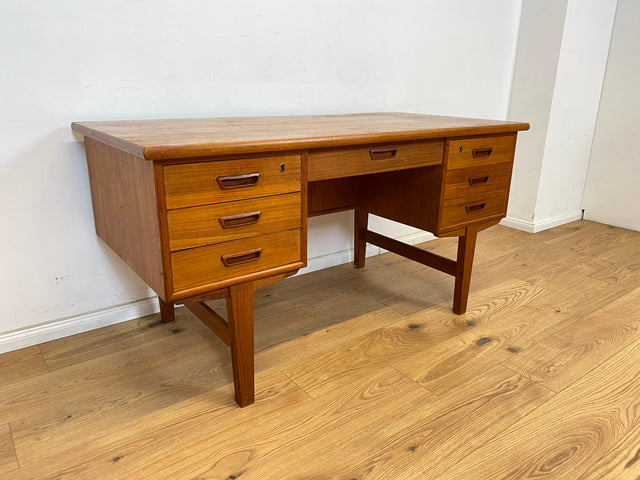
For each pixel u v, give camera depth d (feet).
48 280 5.34
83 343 5.47
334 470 3.73
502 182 6.11
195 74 5.67
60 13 4.68
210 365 5.11
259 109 6.33
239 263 4.04
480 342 5.63
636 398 4.63
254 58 6.08
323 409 4.44
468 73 8.75
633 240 9.43
